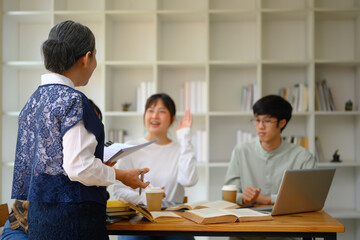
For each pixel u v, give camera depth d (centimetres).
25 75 370
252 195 199
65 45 132
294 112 332
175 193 243
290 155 239
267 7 362
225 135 365
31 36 370
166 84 369
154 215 162
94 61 143
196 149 344
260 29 332
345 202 361
